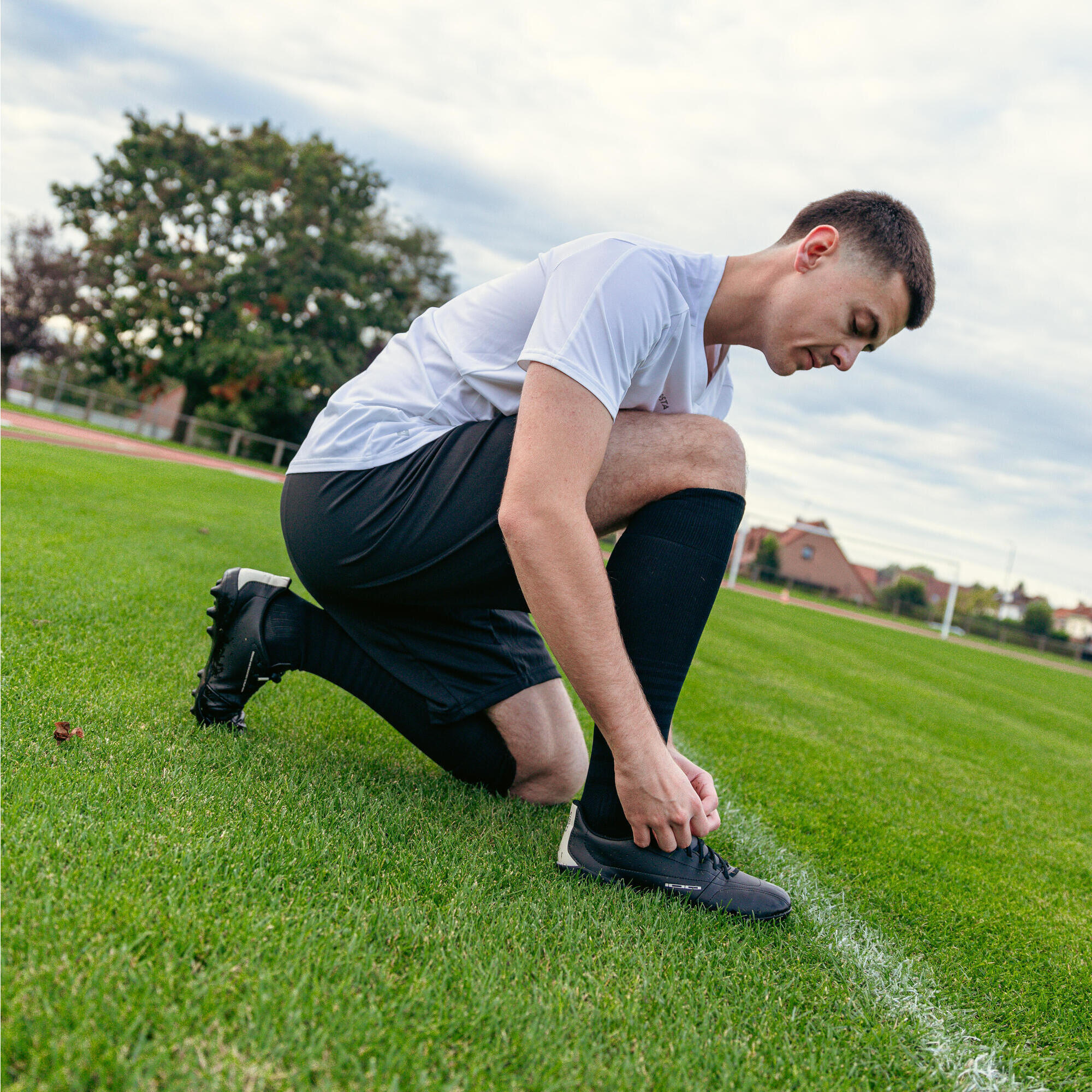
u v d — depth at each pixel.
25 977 0.75
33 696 1.73
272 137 28.73
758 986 1.17
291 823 1.33
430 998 0.89
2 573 3.15
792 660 7.40
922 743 4.49
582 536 1.21
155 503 7.34
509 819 1.68
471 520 1.45
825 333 1.39
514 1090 0.77
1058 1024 1.35
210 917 0.94
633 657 1.39
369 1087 0.72
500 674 1.71
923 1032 1.18
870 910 1.74
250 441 27.80
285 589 1.74
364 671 1.74
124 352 28.56
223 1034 0.74
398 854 1.31
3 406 20.88
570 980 1.03
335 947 0.96
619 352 1.26
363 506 1.53
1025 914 1.91
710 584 1.40
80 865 0.99
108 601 3.06
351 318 29.20
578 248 1.34
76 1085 0.63
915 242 1.38
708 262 1.42
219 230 28.48
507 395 1.50
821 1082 0.95
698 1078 0.89
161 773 1.41
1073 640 37.81
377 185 29.61
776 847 2.08
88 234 28.03
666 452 1.43
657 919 1.29
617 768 1.32
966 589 47.56
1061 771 4.65
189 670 2.30
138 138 27.41
